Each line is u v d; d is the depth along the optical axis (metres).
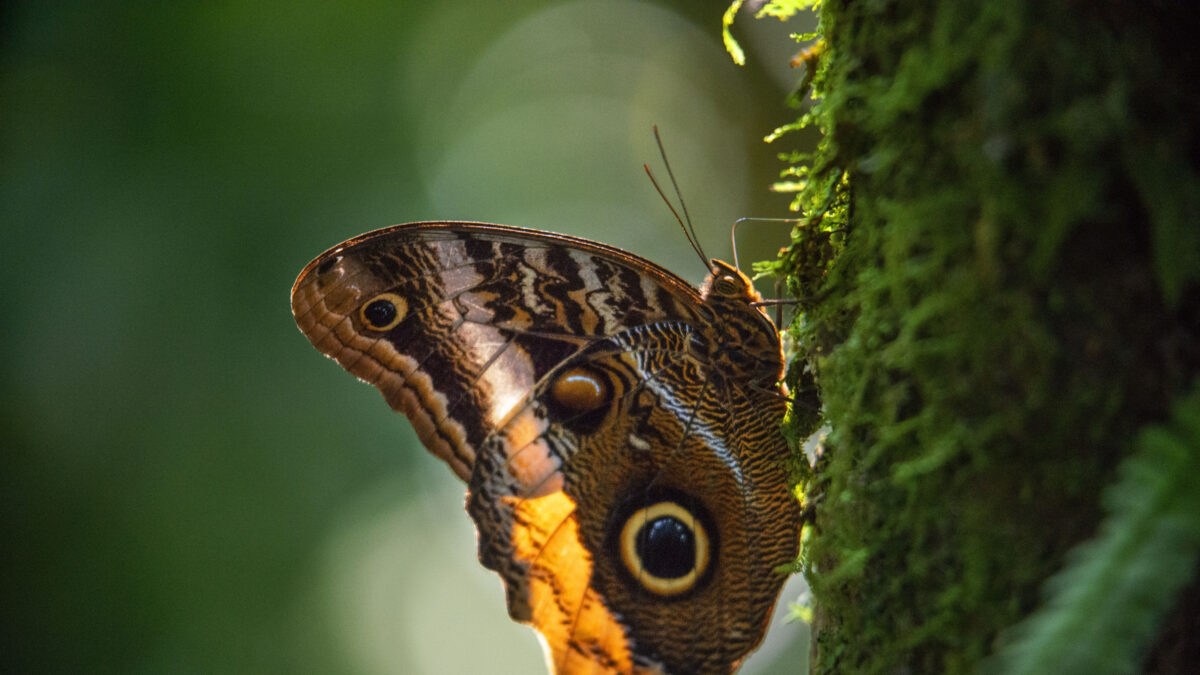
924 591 0.86
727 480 0.92
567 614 0.93
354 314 0.93
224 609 1.16
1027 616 0.85
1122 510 0.73
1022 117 0.85
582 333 0.93
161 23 1.23
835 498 0.88
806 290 0.90
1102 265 0.85
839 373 0.88
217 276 1.19
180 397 1.18
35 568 1.11
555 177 1.52
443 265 0.93
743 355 0.92
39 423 1.13
